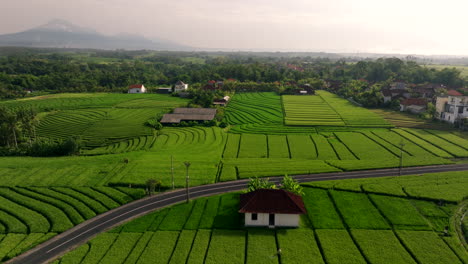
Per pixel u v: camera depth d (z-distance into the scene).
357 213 62.16
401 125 135.12
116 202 69.75
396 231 55.84
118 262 49.25
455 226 57.88
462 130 123.12
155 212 65.19
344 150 103.56
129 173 84.00
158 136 131.75
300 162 92.25
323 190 72.88
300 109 173.62
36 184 78.62
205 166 89.69
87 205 68.31
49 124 152.12
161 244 53.44
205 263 48.34
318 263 48.44
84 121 156.00
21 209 66.88
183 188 76.25
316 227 57.91
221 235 55.78
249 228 58.16
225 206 66.25
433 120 140.38
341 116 154.00
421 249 50.94
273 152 104.00
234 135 127.62
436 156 94.88
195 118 153.38
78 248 53.41
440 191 69.56
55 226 60.41
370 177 79.81
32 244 55.06
